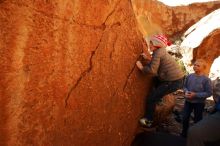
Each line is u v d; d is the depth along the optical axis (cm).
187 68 1020
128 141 421
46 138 257
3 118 213
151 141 462
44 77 248
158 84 475
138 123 450
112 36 361
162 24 1331
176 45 1178
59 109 273
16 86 220
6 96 213
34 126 242
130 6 420
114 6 361
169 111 550
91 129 327
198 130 341
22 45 220
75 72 294
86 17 301
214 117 344
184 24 1348
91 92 323
